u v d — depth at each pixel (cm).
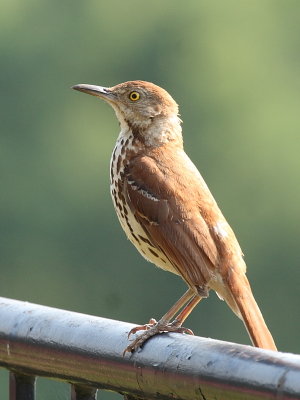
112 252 2042
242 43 2289
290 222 2158
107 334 437
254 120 2247
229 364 398
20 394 466
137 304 1925
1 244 2075
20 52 2177
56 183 2139
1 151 2153
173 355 418
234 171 2212
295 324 1991
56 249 2064
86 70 2202
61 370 446
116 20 2238
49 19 2205
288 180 2203
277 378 382
